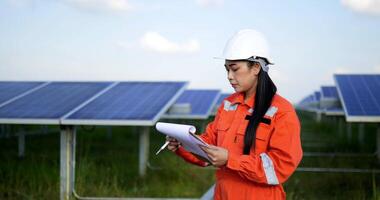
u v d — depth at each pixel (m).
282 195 2.95
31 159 9.80
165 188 7.92
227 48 2.93
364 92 8.62
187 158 3.18
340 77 10.02
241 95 3.02
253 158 2.71
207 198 4.26
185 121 15.70
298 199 7.27
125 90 8.72
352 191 7.57
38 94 8.20
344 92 8.72
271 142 2.76
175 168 9.13
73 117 6.52
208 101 14.33
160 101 7.67
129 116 6.72
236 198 2.93
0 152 11.48
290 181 8.70
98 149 12.89
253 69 2.90
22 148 10.79
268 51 2.93
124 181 8.19
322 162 11.32
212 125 3.23
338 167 10.45
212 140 3.18
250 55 2.84
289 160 2.70
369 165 10.54
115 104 7.47
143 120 6.46
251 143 2.81
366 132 19.48
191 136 2.70
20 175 7.88
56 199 6.70
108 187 7.46
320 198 7.36
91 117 6.57
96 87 8.93
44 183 7.42
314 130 24.34
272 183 2.70
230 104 3.07
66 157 6.53
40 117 6.50
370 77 9.80
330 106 11.16
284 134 2.74
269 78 2.91
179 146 3.11
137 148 13.37
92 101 7.60
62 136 6.55
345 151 13.88
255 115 2.83
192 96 15.48
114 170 8.63
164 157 10.53
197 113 12.27
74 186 6.86
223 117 3.06
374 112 7.25
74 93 8.30
